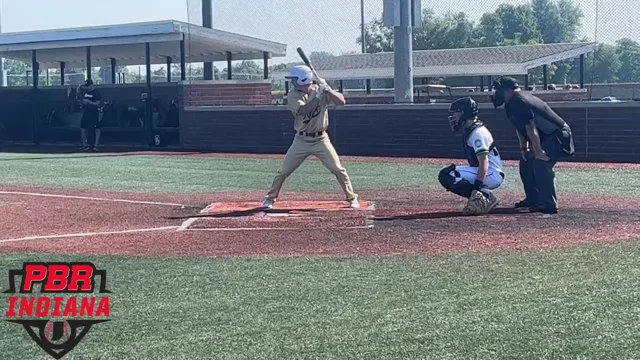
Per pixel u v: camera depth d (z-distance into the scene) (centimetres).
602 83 1936
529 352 535
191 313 639
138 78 3372
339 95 1095
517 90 1030
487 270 746
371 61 2786
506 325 589
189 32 2397
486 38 2719
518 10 2670
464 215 1045
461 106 1037
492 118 1842
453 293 674
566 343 550
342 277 736
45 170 1759
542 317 604
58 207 1203
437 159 1869
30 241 930
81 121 2336
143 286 720
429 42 2759
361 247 862
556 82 3138
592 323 588
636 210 1062
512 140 1827
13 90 2734
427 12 2308
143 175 1641
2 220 1088
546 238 884
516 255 803
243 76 2891
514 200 1176
